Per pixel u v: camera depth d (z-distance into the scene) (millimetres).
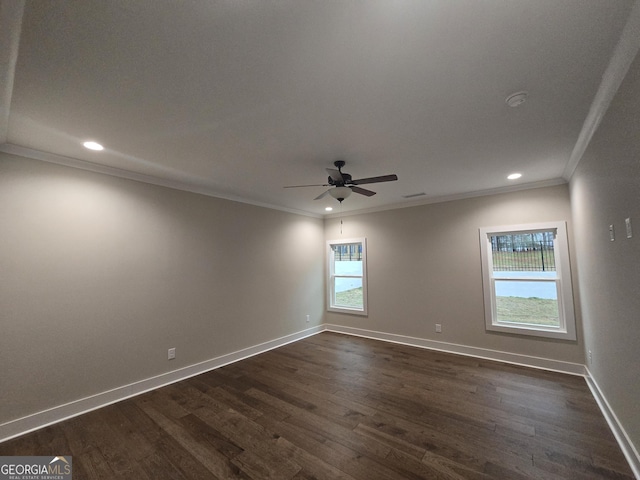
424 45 1384
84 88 1684
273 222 5039
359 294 5637
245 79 1639
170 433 2377
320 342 5082
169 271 3541
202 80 1640
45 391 2559
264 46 1381
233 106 1924
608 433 2275
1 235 2402
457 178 3607
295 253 5430
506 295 4086
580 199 2961
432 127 2250
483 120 2145
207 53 1420
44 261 2611
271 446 2193
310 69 1559
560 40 1354
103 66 1493
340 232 5832
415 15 1210
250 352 4426
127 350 3115
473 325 4262
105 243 3014
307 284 5637
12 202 2463
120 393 3016
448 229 4531
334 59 1478
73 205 2812
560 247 3646
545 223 3748
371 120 2135
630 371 1898
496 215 4117
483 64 1529
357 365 3908
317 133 2336
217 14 1192
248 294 4500
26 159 2551
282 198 4570
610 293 2199
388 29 1282
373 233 5363
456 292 4426
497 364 3871
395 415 2605
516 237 4055
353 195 4457
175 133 2299
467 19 1231
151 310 3342
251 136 2377
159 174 3342
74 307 2768
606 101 1826
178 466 1992
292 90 1754
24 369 2461
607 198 2062
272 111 1992
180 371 3553
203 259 3924
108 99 1810
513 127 2262
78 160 2822
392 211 5137
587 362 3326
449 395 2982
